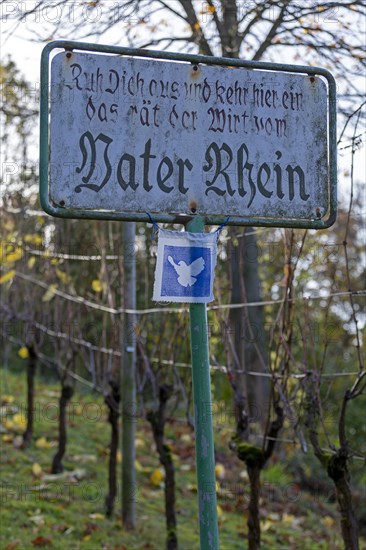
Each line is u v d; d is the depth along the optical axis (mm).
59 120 3057
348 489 4395
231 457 9695
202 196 3152
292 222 3252
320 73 3328
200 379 3137
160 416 6059
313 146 3299
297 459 9938
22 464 7539
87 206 3049
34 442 8352
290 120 3281
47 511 6402
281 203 3238
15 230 8438
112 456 6727
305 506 8844
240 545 6711
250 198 3203
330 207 3303
